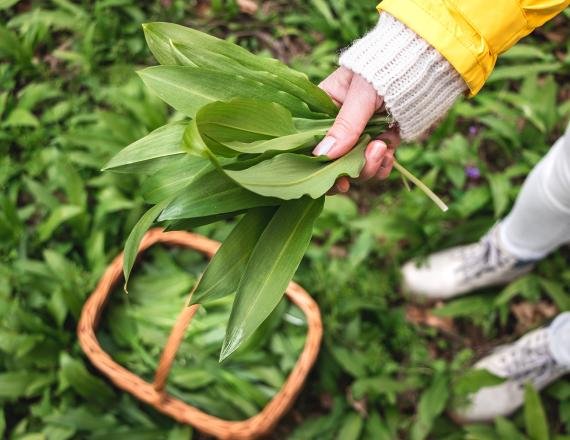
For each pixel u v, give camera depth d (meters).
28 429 1.07
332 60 1.36
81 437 1.07
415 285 1.19
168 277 1.15
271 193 0.64
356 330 1.14
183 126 0.70
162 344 1.11
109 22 1.38
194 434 1.09
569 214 0.94
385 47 0.72
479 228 1.18
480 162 1.25
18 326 1.09
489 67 0.73
